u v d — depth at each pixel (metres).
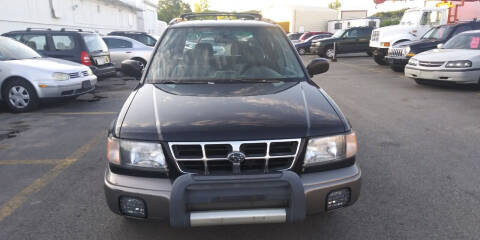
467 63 8.37
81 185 3.69
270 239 2.72
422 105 7.28
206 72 3.34
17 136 5.44
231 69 3.38
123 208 2.30
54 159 4.46
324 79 11.52
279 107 2.57
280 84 3.14
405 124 5.85
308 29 33.34
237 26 3.83
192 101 2.68
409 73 9.55
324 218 2.99
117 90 9.77
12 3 13.28
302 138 2.30
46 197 3.44
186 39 3.67
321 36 24.61
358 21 28.28
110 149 2.38
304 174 2.32
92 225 2.93
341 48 20.59
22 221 3.01
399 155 4.42
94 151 4.73
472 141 4.95
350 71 13.77
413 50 11.91
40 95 6.99
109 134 2.47
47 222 2.99
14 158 4.51
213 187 2.11
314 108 2.60
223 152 2.25
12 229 2.89
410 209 3.13
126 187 2.26
